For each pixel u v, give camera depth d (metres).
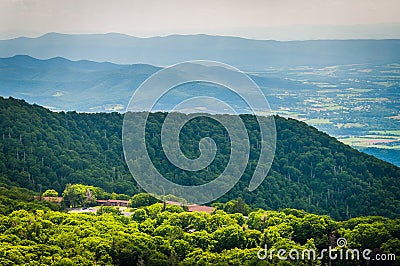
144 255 65.25
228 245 71.50
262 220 79.06
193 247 69.75
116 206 92.31
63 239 67.19
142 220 81.19
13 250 62.25
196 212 81.88
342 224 75.06
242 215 84.19
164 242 69.12
